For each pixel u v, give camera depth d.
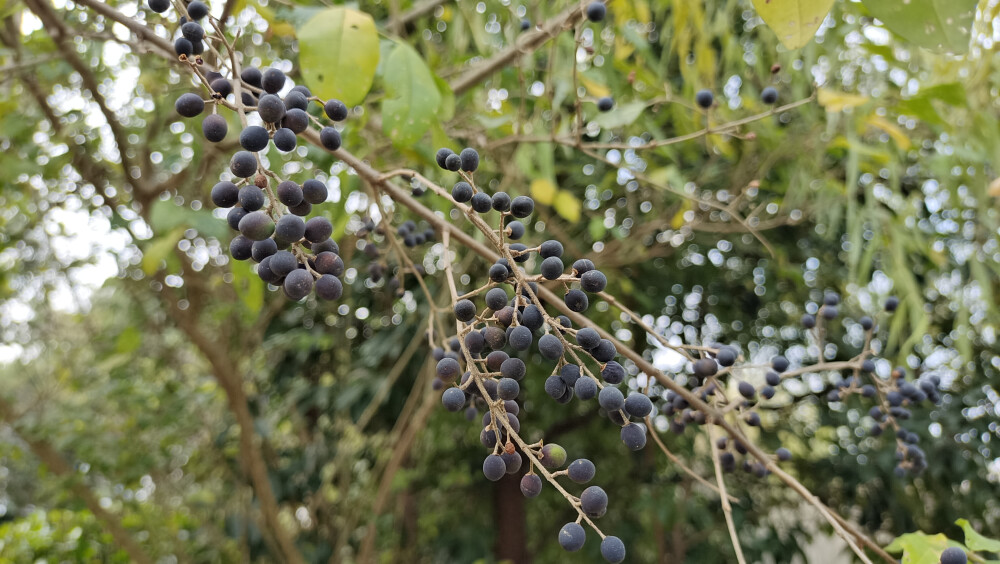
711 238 3.71
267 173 0.82
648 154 3.06
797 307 4.68
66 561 3.73
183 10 1.05
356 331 4.32
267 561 4.59
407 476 4.07
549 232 3.62
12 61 2.21
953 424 3.95
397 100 1.27
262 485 3.43
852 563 3.68
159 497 4.63
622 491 5.07
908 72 2.54
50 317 4.28
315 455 4.68
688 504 4.57
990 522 4.25
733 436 1.15
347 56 1.06
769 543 4.70
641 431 0.84
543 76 2.80
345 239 3.11
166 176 2.99
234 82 0.92
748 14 3.19
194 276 2.93
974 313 3.46
